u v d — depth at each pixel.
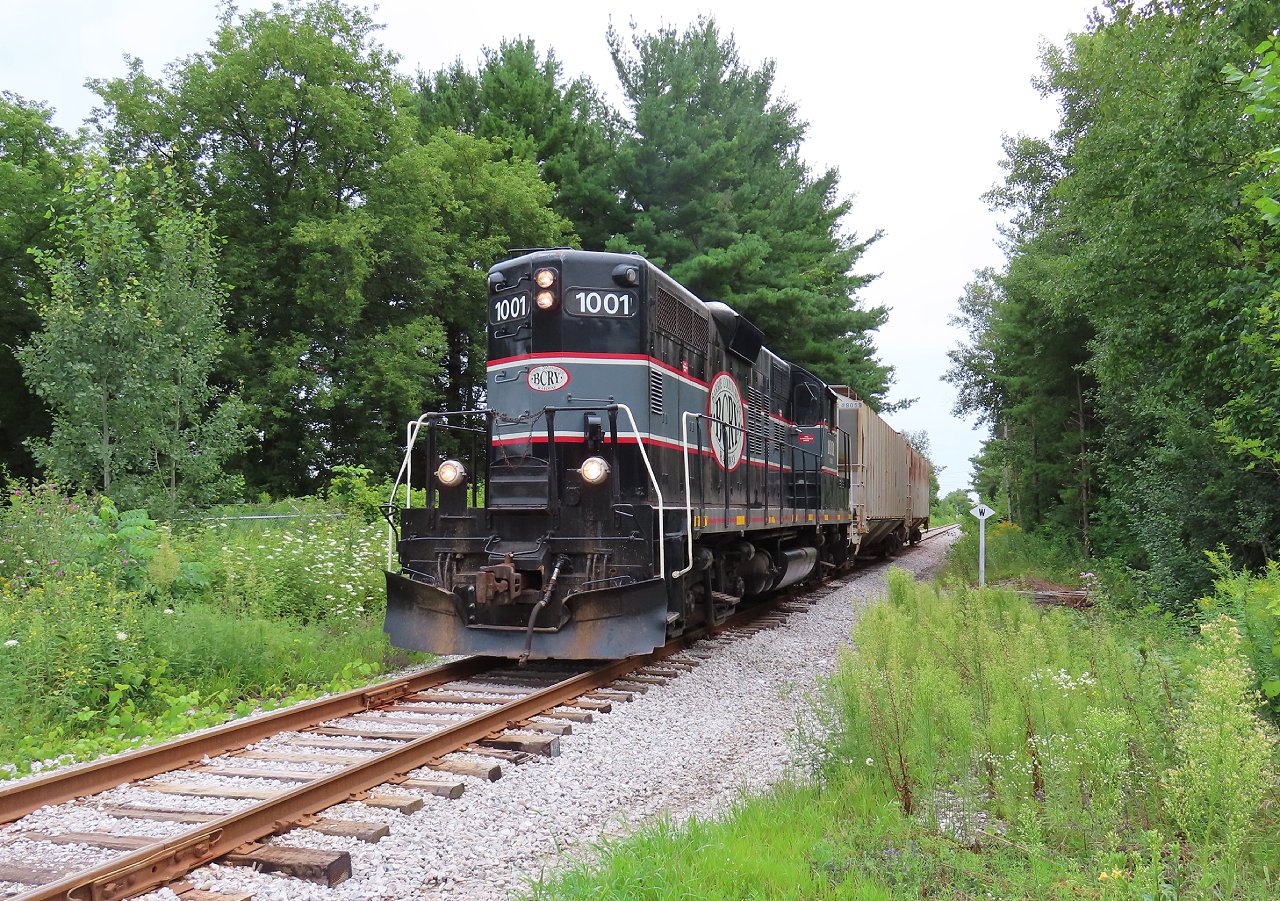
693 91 29.70
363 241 22.28
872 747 5.20
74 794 5.02
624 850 4.12
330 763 5.73
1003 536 26.83
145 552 9.52
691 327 10.31
